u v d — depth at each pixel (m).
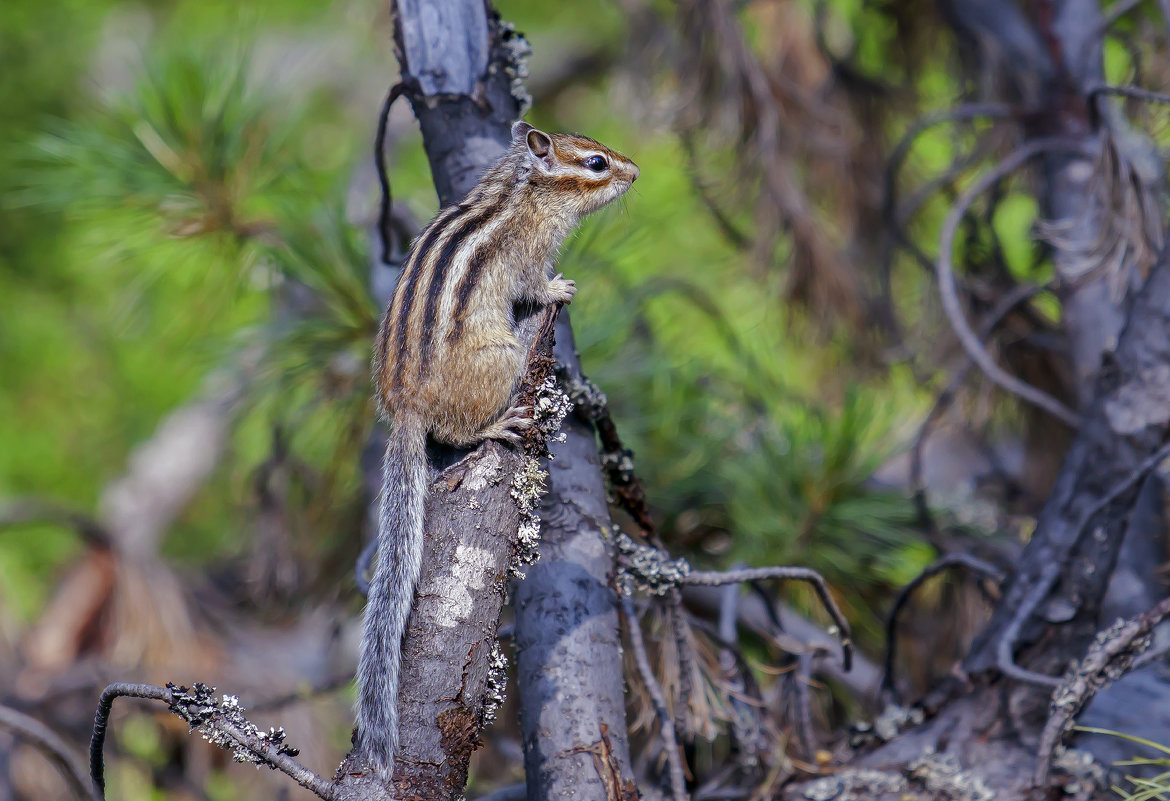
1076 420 9.13
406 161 17.47
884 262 12.62
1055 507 7.71
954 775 7.11
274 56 14.03
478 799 7.42
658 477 10.45
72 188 9.86
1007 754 7.20
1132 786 6.95
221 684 11.96
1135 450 7.45
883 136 14.36
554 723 6.29
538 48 20.80
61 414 20.06
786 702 8.06
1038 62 10.94
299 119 10.87
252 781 11.88
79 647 14.11
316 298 11.06
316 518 10.87
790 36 14.02
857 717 10.26
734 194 13.61
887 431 10.60
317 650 13.38
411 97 7.50
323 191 11.57
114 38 21.12
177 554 18.67
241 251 10.32
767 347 12.80
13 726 5.60
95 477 19.56
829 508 10.08
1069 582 7.42
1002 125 12.09
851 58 14.06
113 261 10.49
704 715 7.35
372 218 11.07
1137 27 11.73
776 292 13.39
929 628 10.82
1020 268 14.28
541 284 7.36
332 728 11.23
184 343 11.30
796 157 13.89
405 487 5.76
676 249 15.84
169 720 11.91
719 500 10.52
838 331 13.50
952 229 9.72
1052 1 10.99
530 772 6.32
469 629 5.38
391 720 5.22
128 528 16.19
